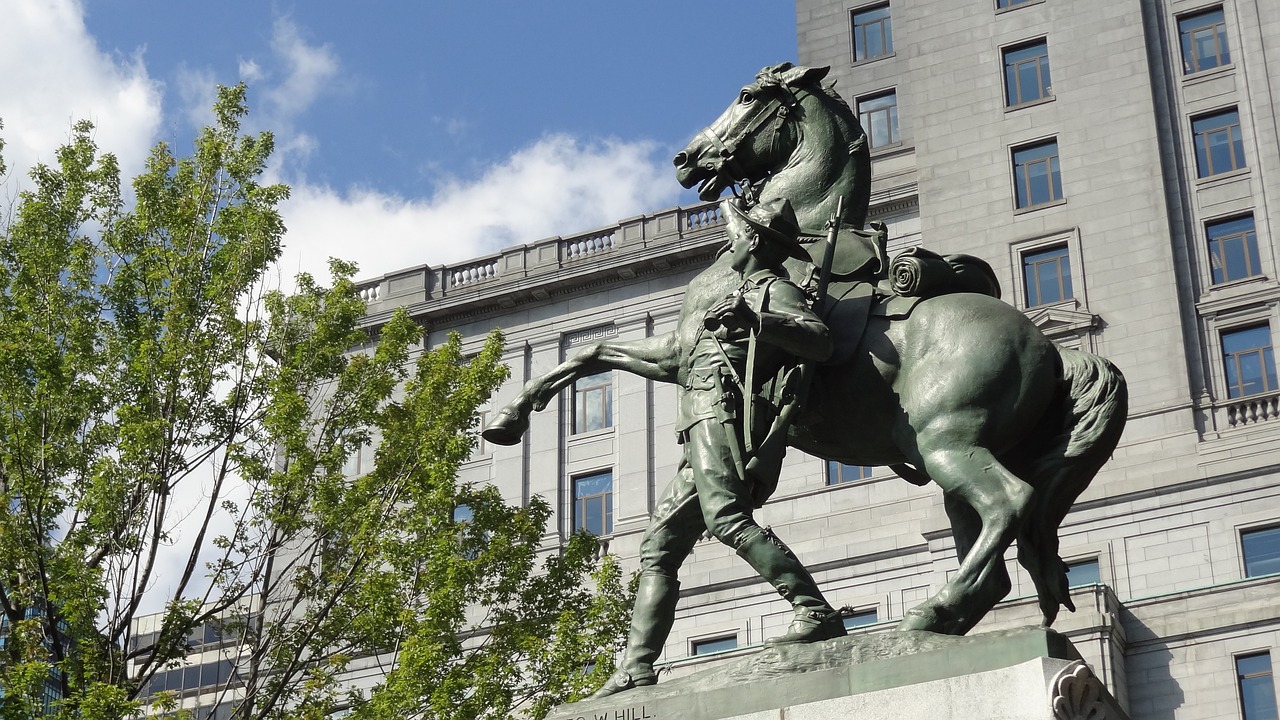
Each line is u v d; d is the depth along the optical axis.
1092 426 5.61
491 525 16.30
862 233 6.28
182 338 16.22
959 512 5.92
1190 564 27.08
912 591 28.75
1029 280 30.84
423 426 16.81
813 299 5.94
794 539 30.06
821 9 35.59
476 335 35.41
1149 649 25.53
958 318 5.75
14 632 14.33
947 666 5.08
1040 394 5.64
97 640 14.58
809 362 5.84
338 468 16.56
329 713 15.09
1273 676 24.72
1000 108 32.44
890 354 5.81
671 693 5.45
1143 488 27.83
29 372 15.56
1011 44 32.91
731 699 5.32
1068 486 5.64
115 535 15.11
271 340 16.89
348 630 15.45
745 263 6.18
